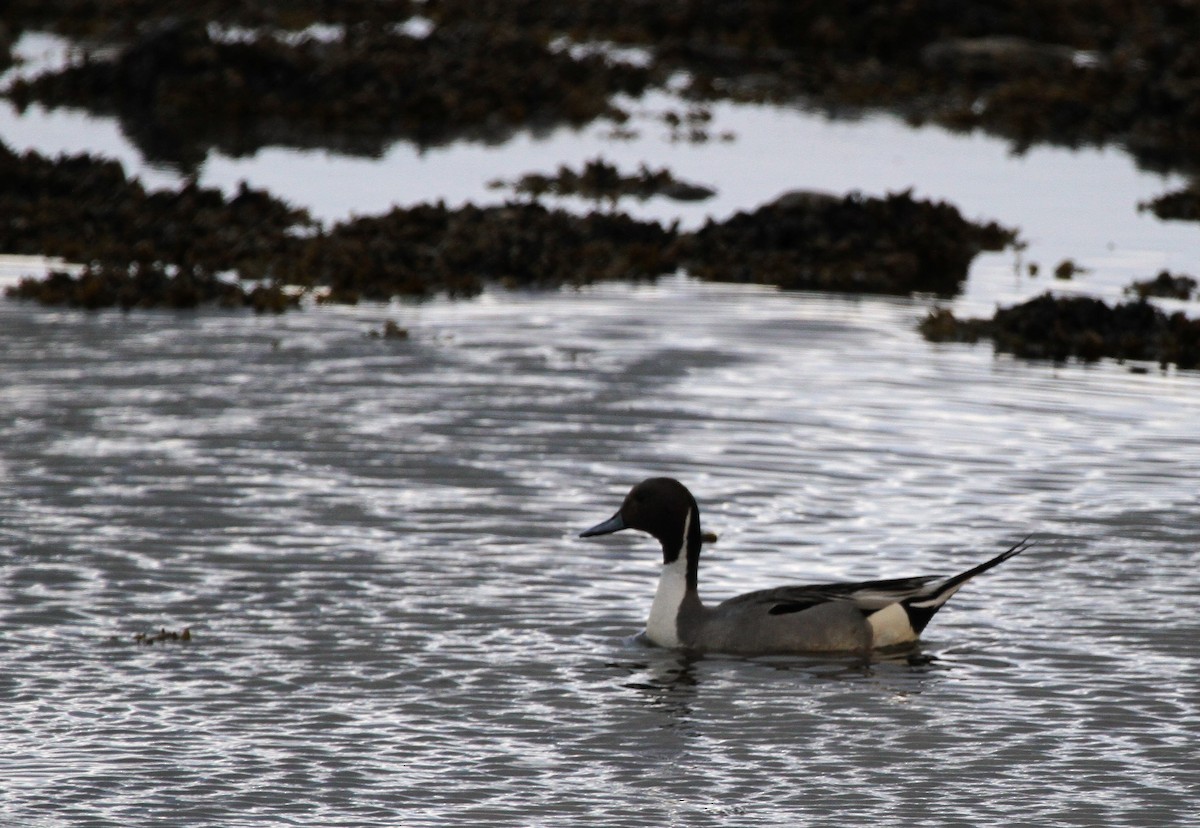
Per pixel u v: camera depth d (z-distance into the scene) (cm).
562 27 5625
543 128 4388
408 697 1162
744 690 1182
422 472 1711
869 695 1175
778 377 2167
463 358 2238
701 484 1686
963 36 5281
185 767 1047
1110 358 2367
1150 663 1240
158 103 4394
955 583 1278
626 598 1373
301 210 3184
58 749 1070
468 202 3150
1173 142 4378
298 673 1202
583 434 1866
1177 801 1015
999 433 1909
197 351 2253
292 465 1727
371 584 1391
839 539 1522
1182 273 2953
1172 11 5519
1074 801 1014
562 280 2859
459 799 1009
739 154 4094
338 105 4344
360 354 2253
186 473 1691
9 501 1591
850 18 5381
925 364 2270
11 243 2956
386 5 5759
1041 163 4116
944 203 3166
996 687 1193
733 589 1387
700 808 1000
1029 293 2802
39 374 2100
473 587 1390
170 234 3005
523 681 1195
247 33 5438
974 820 987
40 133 4012
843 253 3006
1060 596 1385
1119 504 1639
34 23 5778
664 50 5272
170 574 1406
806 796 1017
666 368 2198
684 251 3022
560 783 1031
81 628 1283
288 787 1021
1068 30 5344
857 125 4547
